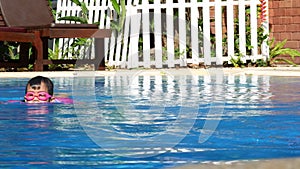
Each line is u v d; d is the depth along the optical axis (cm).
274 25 1672
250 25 1516
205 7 1509
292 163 271
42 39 1367
